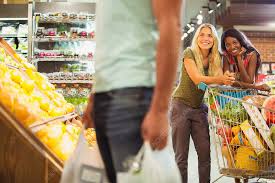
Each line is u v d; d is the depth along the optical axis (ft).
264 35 59.82
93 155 5.35
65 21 24.77
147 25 5.09
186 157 13.24
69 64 25.40
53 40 24.61
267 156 11.99
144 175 4.63
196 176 17.39
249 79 13.76
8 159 7.60
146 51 5.05
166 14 4.71
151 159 4.62
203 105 13.32
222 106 12.17
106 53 5.09
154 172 4.61
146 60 5.01
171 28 4.68
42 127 8.09
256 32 59.52
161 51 4.68
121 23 5.10
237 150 12.08
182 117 13.14
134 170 4.68
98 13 5.36
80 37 24.70
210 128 12.82
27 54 24.86
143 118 4.84
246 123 11.99
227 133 12.12
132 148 4.79
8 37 25.81
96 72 5.18
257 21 54.95
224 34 13.99
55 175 7.57
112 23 5.13
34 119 7.85
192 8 58.23
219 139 12.21
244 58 13.89
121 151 4.81
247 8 52.34
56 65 25.39
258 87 12.87
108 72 5.00
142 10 5.08
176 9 4.75
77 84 24.77
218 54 13.42
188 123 13.17
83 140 5.45
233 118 12.10
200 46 13.20
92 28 25.30
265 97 12.37
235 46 13.78
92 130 13.05
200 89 12.98
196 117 13.16
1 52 11.66
